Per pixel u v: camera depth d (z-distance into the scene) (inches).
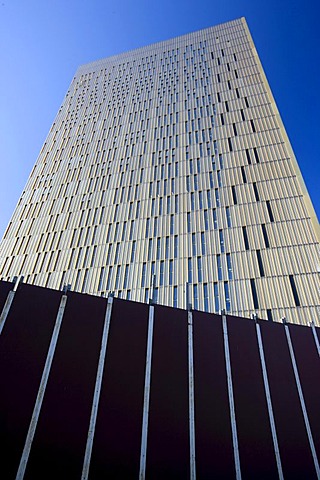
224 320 441.1
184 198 1528.1
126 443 311.9
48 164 2018.9
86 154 1977.1
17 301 361.4
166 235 1413.6
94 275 1354.6
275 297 1083.9
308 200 1307.8
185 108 1985.7
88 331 370.6
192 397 362.0
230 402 370.3
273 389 394.6
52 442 292.2
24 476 270.2
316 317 1003.9
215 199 1466.5
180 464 314.5
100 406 324.8
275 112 1718.8
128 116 2127.2
